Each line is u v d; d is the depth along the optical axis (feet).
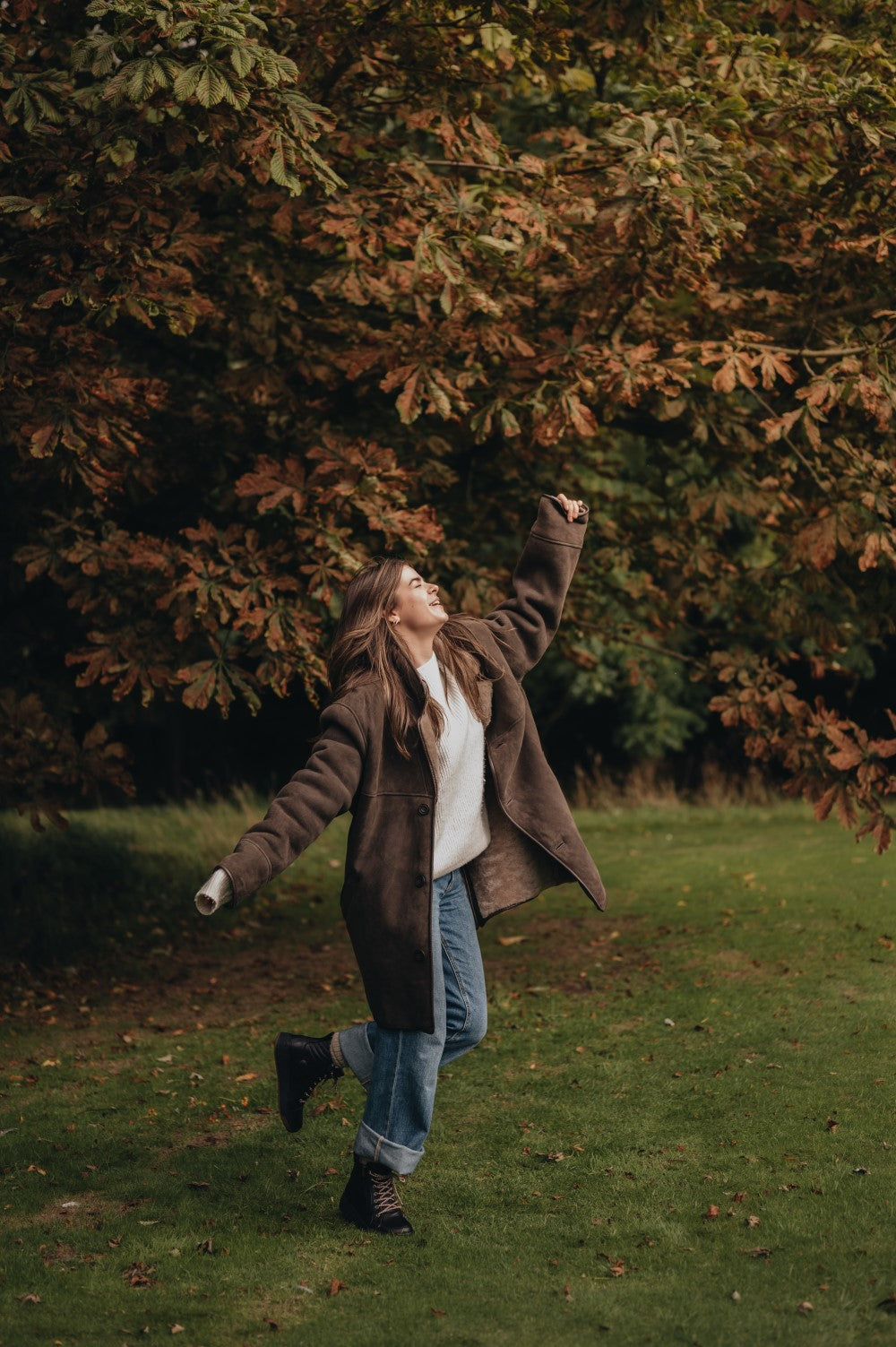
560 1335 9.29
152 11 12.71
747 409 22.95
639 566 25.25
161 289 15.12
